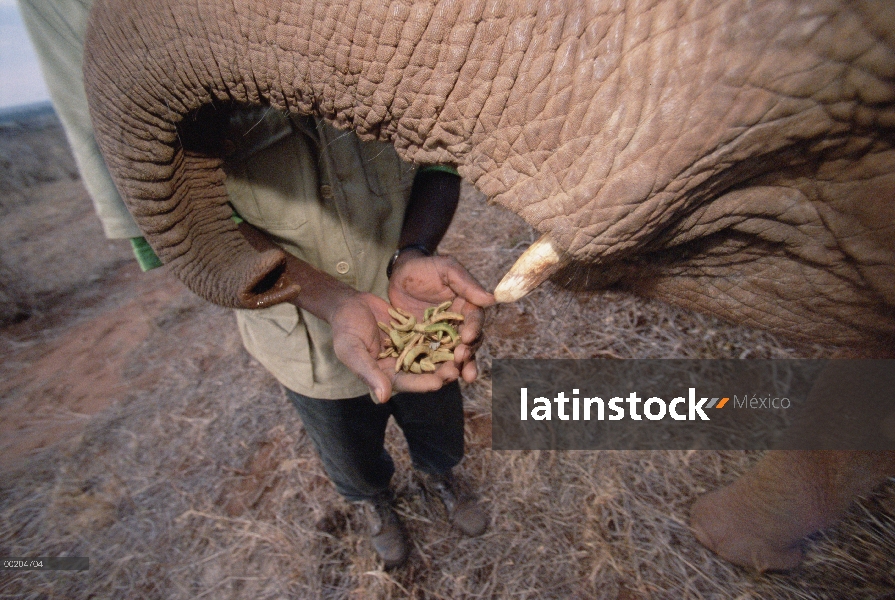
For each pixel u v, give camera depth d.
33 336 4.86
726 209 0.78
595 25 0.63
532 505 2.31
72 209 8.62
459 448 2.16
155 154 1.13
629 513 2.20
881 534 1.92
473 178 0.84
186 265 1.32
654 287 1.08
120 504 2.73
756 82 0.57
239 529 2.47
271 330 1.68
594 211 0.71
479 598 2.06
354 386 1.70
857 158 0.63
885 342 0.96
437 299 1.54
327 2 0.75
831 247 0.77
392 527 2.24
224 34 0.88
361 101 0.85
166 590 2.30
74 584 2.38
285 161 1.46
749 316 1.02
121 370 3.95
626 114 0.64
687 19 0.58
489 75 0.71
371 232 1.67
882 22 0.49
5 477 3.08
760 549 1.91
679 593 1.96
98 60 1.02
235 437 3.01
